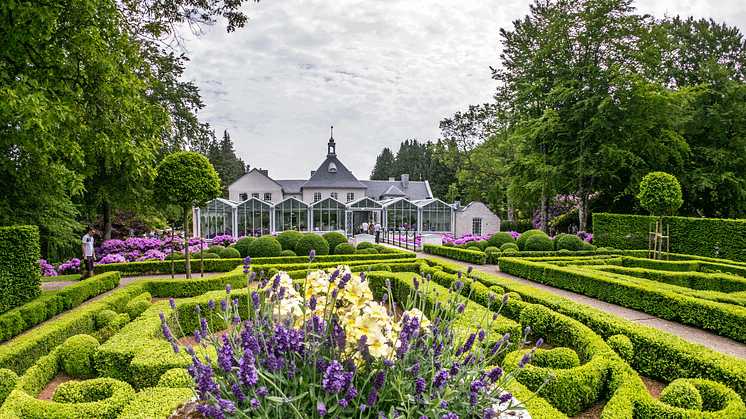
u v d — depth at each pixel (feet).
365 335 6.27
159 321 16.87
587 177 72.49
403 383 6.57
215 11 32.37
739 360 13.10
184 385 10.62
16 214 31.94
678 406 10.20
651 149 65.51
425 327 7.92
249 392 6.19
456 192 161.38
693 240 49.83
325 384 5.26
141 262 39.47
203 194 31.63
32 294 23.73
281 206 91.20
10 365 13.93
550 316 17.38
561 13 75.31
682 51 83.66
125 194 55.67
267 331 7.53
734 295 23.32
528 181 80.94
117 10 25.61
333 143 149.89
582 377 11.23
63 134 23.54
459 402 6.84
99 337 16.51
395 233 95.20
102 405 9.46
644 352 15.28
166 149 64.59
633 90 64.90
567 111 71.61
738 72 86.38
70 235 45.88
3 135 22.70
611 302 26.68
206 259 40.63
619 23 68.03
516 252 48.65
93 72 25.79
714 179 66.90
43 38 22.53
